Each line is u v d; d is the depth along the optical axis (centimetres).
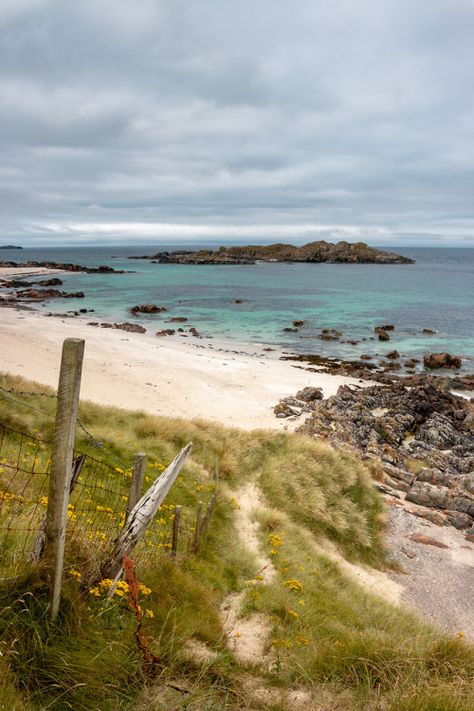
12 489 793
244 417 2758
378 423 2731
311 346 5188
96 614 469
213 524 1142
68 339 395
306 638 684
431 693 445
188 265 16550
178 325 6097
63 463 411
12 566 453
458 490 1928
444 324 6431
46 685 373
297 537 1254
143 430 1636
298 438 1927
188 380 3419
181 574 723
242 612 769
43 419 1385
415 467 2267
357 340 5466
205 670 459
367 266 17562
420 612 1213
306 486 1584
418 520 1764
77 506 801
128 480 1155
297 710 448
